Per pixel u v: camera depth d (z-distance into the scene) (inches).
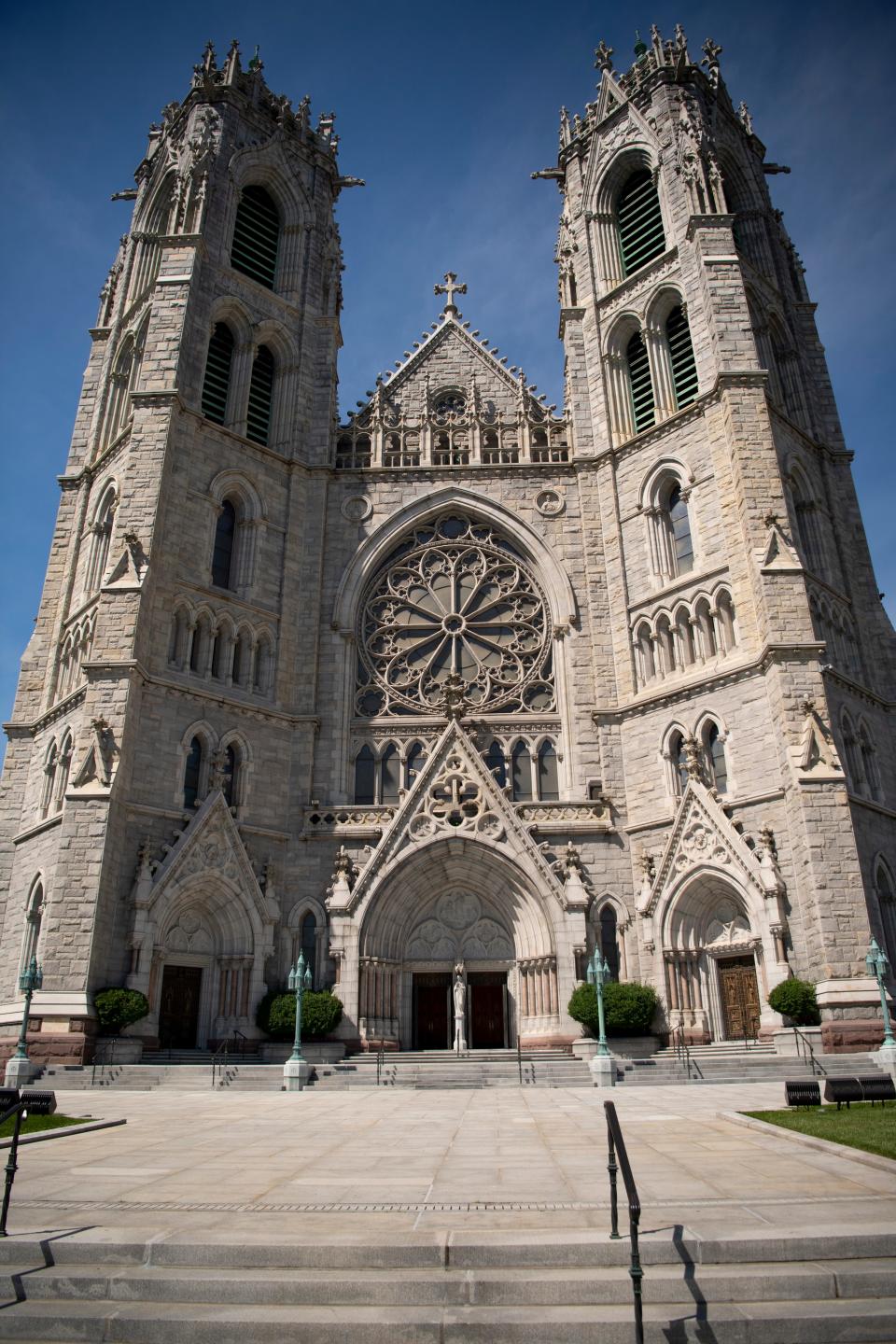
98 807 1439.5
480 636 1937.7
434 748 1713.8
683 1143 651.5
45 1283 389.4
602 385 2064.5
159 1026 1481.3
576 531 1979.6
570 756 1781.5
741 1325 351.9
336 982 1556.3
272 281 2183.8
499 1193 494.6
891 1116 751.7
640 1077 1278.3
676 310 2032.5
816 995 1331.2
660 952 1545.3
